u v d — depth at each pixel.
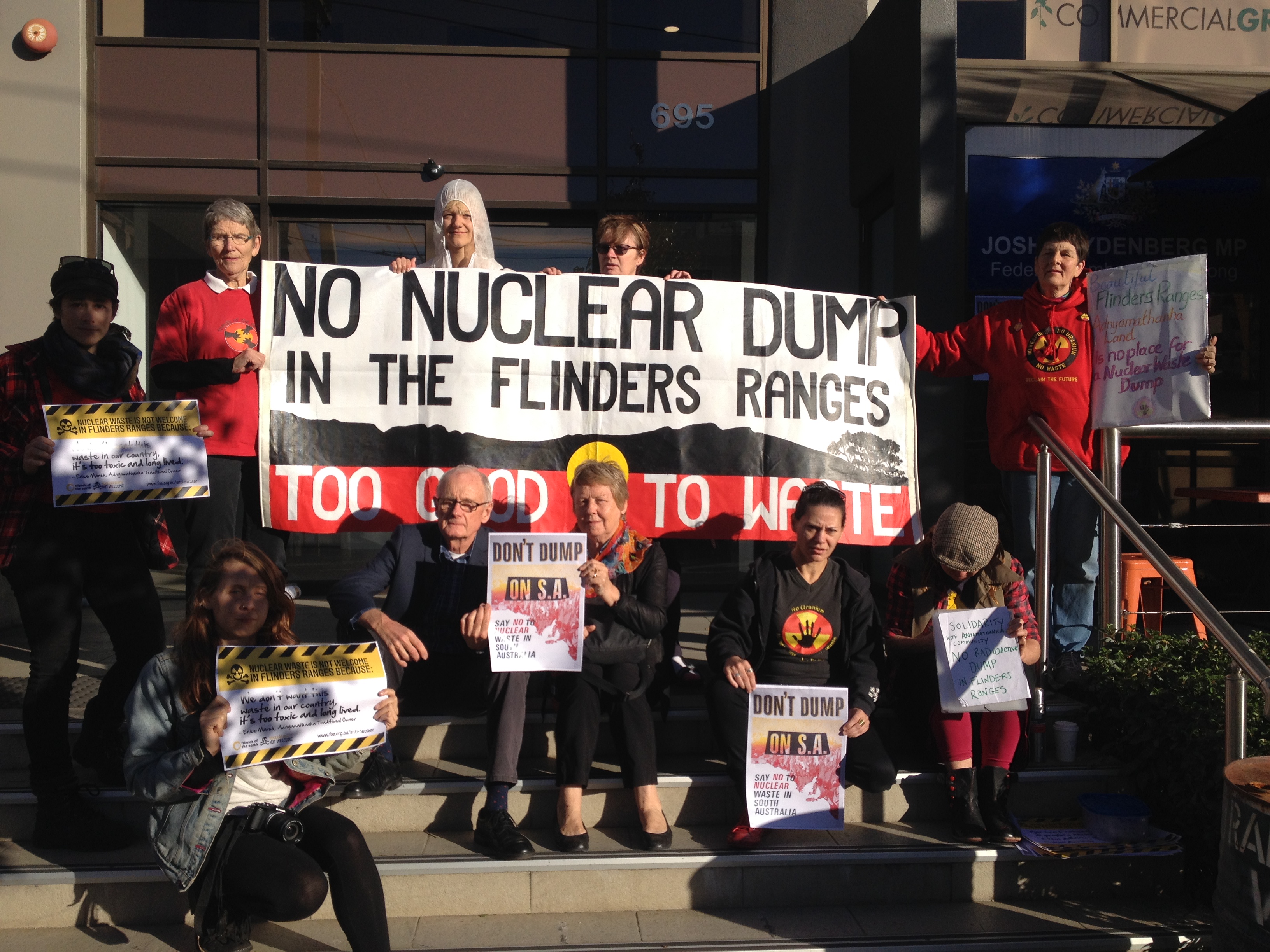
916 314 4.30
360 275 3.90
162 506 3.48
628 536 3.58
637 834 3.36
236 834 2.74
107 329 3.29
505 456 3.96
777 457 4.07
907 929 3.04
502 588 3.26
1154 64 5.84
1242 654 2.80
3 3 5.60
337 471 3.86
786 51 6.00
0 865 3.03
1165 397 3.75
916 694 3.56
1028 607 3.46
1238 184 5.83
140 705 2.78
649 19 6.02
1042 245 3.99
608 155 6.03
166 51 5.80
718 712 3.40
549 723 3.68
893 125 5.21
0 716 3.62
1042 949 2.95
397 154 5.95
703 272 6.10
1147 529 5.92
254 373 3.80
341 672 2.83
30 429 3.15
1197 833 3.21
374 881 2.74
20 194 5.66
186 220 5.86
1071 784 3.51
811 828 3.26
